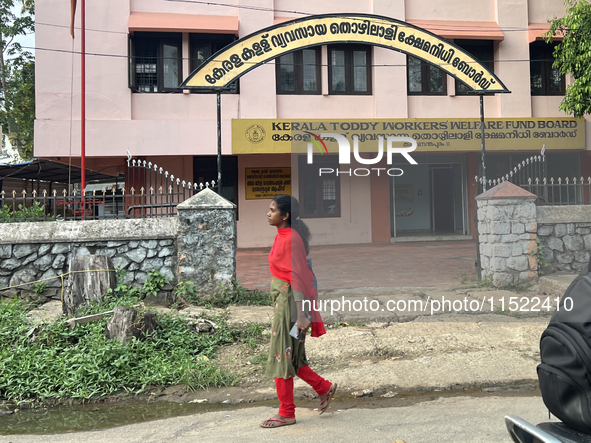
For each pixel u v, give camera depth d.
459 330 5.08
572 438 1.50
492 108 13.90
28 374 4.21
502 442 2.74
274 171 14.23
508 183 6.71
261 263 10.94
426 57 8.58
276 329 3.17
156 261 6.51
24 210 6.86
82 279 5.62
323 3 13.75
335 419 3.30
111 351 4.42
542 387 1.62
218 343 5.11
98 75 12.42
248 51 8.28
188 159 13.85
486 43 14.03
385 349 4.72
